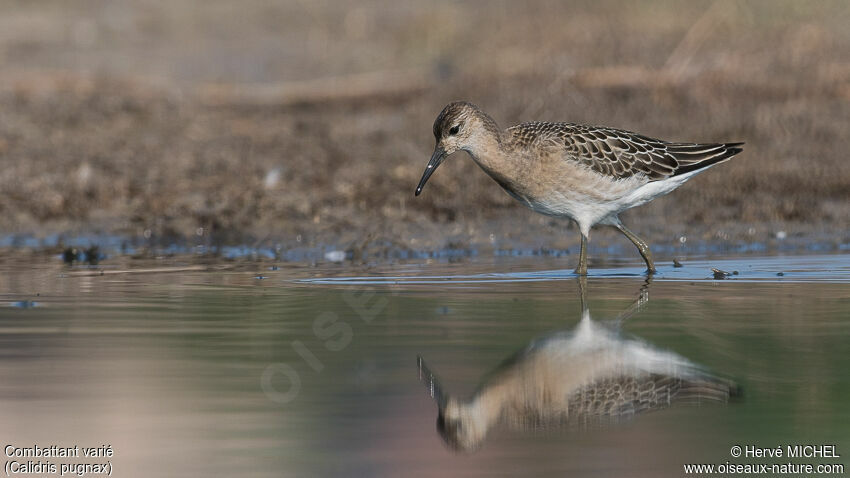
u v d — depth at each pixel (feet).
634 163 55.93
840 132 87.20
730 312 46.26
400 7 129.29
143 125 94.12
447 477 28.50
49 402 34.32
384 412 33.65
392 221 69.82
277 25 125.59
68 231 70.33
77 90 102.99
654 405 34.53
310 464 29.40
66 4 132.98
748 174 77.82
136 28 124.88
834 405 34.27
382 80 107.96
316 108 100.58
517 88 97.35
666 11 114.83
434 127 56.75
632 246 65.82
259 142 89.04
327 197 74.38
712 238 67.21
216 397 34.91
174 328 43.88
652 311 46.50
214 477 28.43
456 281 54.39
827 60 101.91
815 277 55.06
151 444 30.81
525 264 60.13
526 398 35.04
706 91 96.02
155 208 73.26
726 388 35.86
